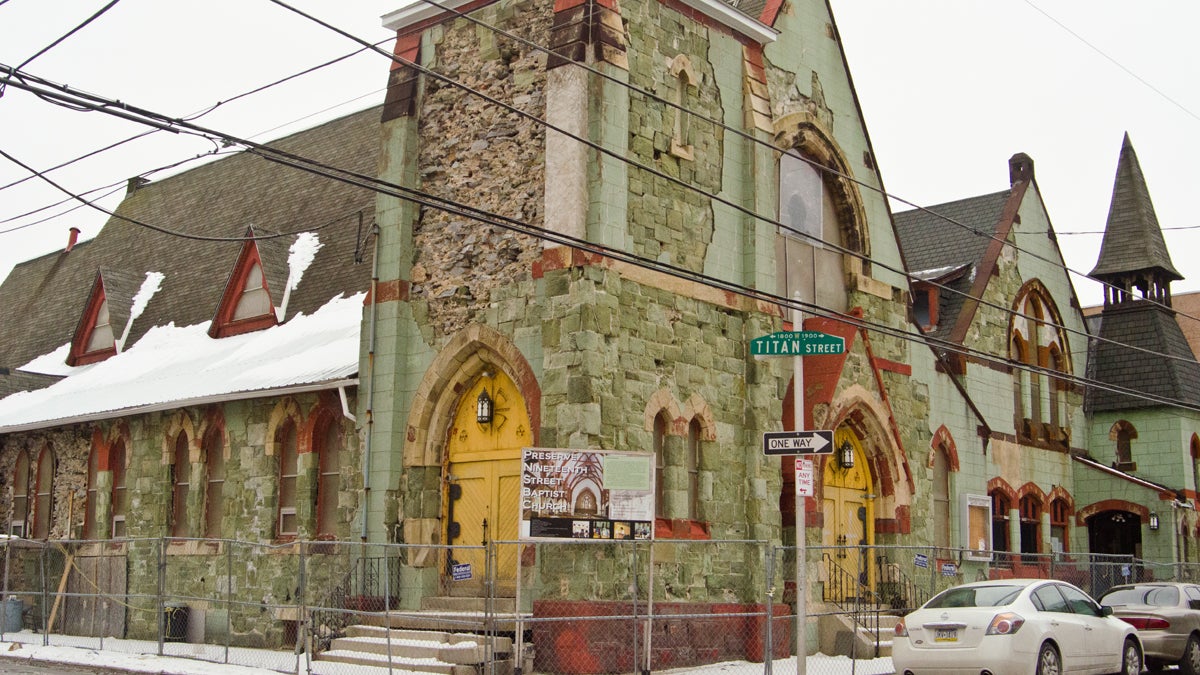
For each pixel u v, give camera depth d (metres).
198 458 27.38
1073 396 36.09
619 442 20.50
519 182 21.84
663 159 22.45
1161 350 36.34
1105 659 18.95
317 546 24.05
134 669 19.88
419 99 23.80
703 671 20.06
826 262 26.81
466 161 22.81
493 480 21.89
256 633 24.81
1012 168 36.16
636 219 21.62
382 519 22.56
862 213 27.64
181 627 26.50
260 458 25.94
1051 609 18.39
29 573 29.80
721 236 23.53
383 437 22.84
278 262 29.83
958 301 33.19
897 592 25.70
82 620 28.58
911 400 27.89
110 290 34.53
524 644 19.52
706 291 22.92
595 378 20.16
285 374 25.06
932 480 28.25
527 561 20.84
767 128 24.70
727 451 22.92
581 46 21.33
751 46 24.97
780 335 18.03
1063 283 36.53
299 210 32.06
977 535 29.61
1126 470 35.88
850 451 25.66
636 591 18.59
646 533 19.56
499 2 22.81
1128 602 22.50
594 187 20.92
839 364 24.64
